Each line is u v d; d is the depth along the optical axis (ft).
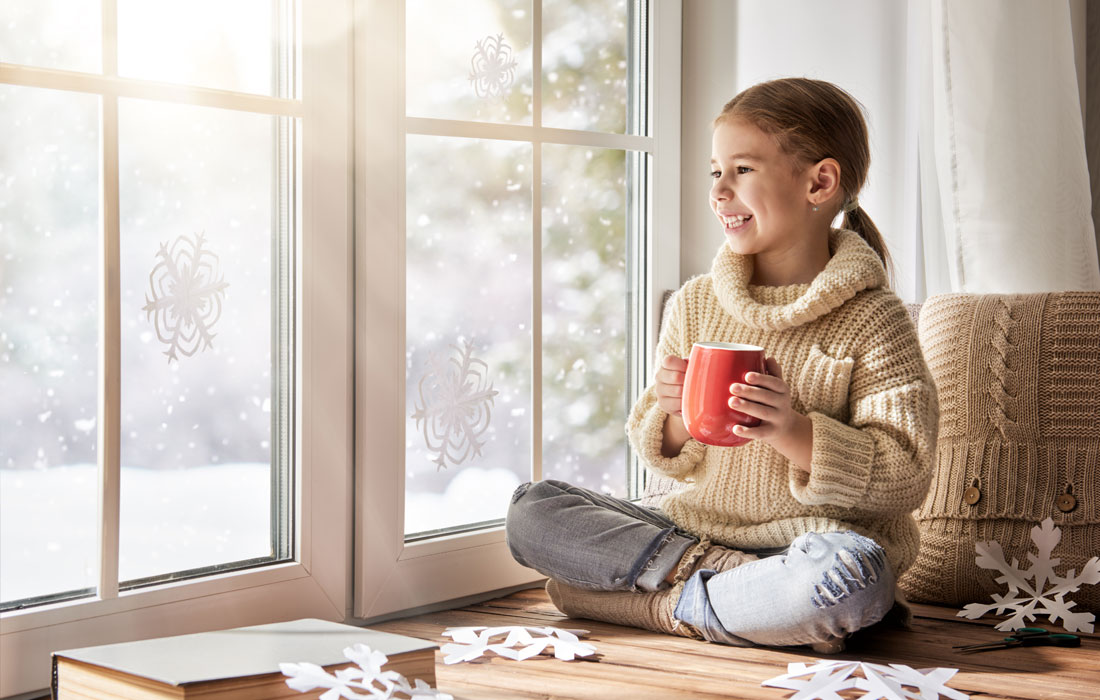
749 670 3.89
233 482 4.58
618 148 6.24
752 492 4.63
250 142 4.58
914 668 3.91
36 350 3.99
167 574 4.37
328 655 3.38
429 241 5.24
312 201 4.66
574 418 6.07
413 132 5.12
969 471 4.96
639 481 6.47
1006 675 3.82
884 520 4.62
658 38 6.44
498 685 3.69
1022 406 4.92
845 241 4.84
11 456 3.94
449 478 5.36
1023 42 5.68
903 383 4.50
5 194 3.90
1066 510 4.76
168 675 3.06
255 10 4.59
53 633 3.92
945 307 5.28
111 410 4.15
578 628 4.65
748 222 4.83
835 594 3.89
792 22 6.47
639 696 3.55
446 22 5.29
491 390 5.56
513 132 5.62
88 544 4.14
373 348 4.88
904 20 6.15
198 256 4.42
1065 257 5.73
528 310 5.74
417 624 4.88
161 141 4.29
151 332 4.28
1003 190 5.71
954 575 4.91
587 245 6.11
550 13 5.84
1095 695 3.56
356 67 4.83
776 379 4.14
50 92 3.99
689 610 4.28
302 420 4.66
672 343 5.13
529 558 4.72
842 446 4.27
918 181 6.20
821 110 4.83
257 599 4.51
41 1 3.97
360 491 4.86
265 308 4.66
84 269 4.10
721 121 4.89
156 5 4.28
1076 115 5.76
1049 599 4.73
